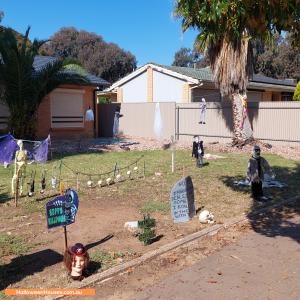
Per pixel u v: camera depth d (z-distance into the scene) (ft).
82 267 16.42
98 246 20.33
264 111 66.85
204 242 21.31
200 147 44.42
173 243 20.52
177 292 15.75
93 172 40.88
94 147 64.69
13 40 59.98
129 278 16.94
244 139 63.26
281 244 21.07
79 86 83.61
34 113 64.03
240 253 19.80
